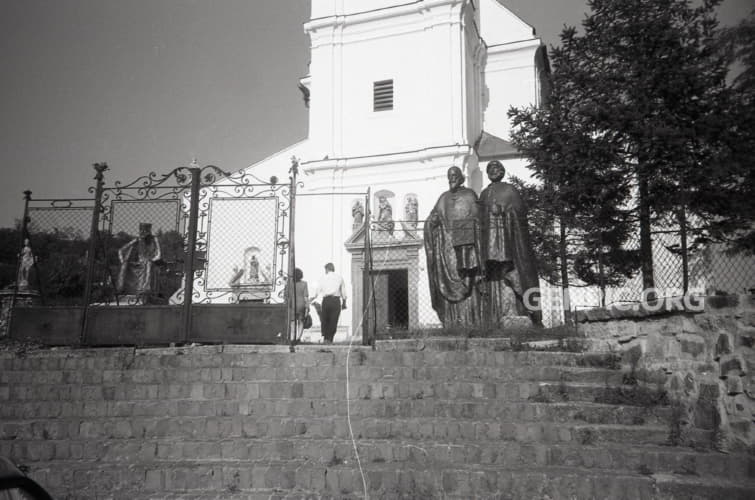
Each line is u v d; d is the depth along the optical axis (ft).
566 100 45.06
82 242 37.91
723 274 32.89
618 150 40.60
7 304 42.06
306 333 70.69
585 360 26.63
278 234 35.47
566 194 41.65
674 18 41.91
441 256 38.17
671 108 40.01
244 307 33.71
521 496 18.35
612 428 20.47
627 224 42.37
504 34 93.97
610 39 42.86
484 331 34.01
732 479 17.65
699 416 20.15
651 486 17.53
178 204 35.96
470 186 75.82
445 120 75.36
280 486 19.98
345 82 81.30
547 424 21.24
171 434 23.49
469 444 20.65
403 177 75.92
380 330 38.60
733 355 18.85
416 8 78.33
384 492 19.17
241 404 24.48
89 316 34.27
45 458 22.45
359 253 73.56
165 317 34.01
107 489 20.58
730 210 36.27
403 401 23.66
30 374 28.02
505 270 36.42
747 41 37.42
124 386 26.27
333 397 24.91
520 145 46.39
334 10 83.30
